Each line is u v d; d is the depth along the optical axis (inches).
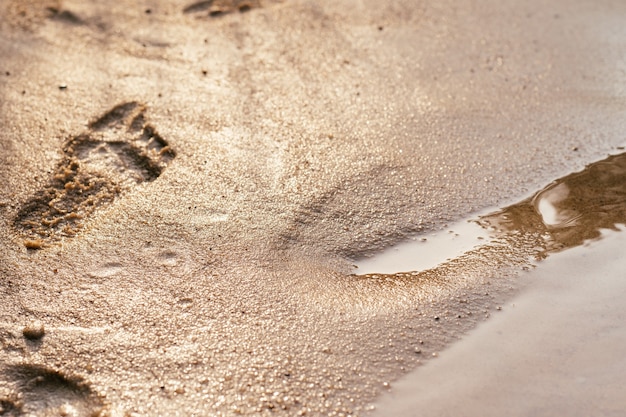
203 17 136.8
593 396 69.6
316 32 133.4
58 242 86.4
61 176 96.0
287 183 96.7
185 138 104.3
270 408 67.4
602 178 99.6
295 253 86.1
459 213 93.4
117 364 71.3
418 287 82.1
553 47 131.0
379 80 120.2
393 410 68.0
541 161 102.8
